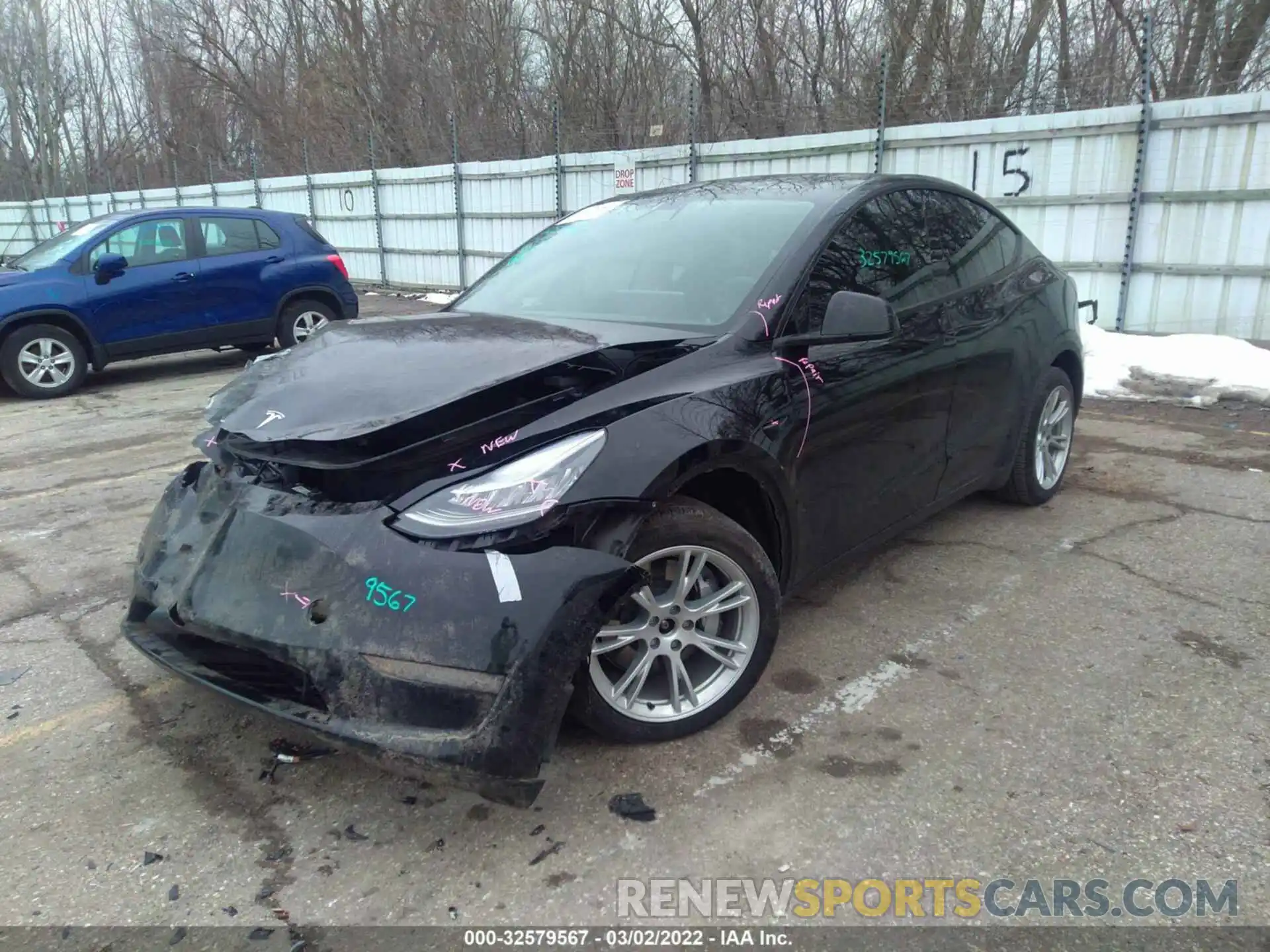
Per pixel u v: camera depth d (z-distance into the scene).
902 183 3.88
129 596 4.04
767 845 2.35
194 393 8.99
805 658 3.30
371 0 24.47
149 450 6.66
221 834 2.45
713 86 19.19
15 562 4.46
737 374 2.88
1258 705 2.92
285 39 28.33
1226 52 12.02
